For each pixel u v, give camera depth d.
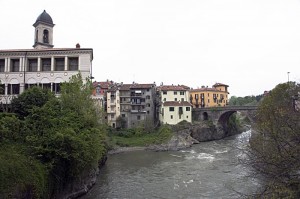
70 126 25.09
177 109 81.88
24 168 18.31
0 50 41.09
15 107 28.50
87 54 40.91
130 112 80.19
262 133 16.42
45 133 22.55
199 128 77.12
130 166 43.66
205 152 56.44
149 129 76.00
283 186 12.38
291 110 15.70
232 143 69.50
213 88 111.69
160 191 29.22
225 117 84.75
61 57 41.09
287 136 14.23
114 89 80.50
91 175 31.88
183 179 34.34
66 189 24.48
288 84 32.06
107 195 27.62
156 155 55.06
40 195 18.56
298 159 12.55
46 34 50.38
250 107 73.06
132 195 27.77
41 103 29.11
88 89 33.34
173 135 69.25
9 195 15.69
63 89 31.30
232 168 39.22
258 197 13.50
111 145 61.22
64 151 21.92
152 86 87.12
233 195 26.69
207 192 28.45
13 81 40.50
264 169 13.97
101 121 41.50
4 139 20.98
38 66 40.88
